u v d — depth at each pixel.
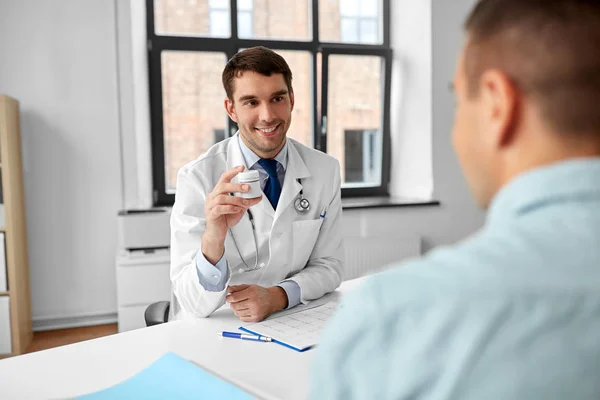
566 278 0.37
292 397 0.99
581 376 0.36
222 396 0.96
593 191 0.39
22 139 3.43
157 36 3.73
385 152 4.36
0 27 3.35
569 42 0.40
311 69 4.13
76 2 3.44
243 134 1.74
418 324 0.39
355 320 0.41
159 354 1.21
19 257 3.24
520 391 0.37
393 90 4.33
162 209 3.47
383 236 3.91
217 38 3.87
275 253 1.74
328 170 1.90
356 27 4.23
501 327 0.37
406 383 0.39
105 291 3.65
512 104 0.42
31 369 1.13
